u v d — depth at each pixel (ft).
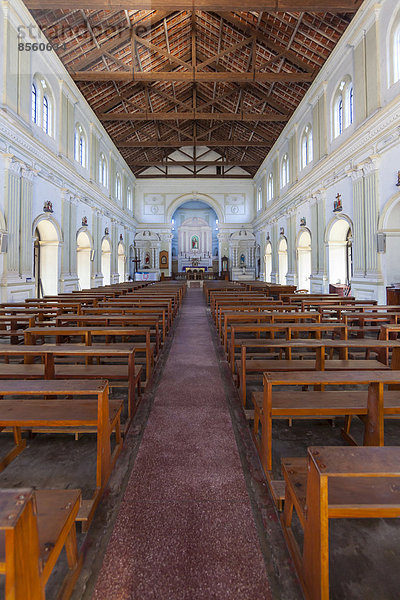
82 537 6.72
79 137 49.73
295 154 55.52
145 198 91.15
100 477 7.76
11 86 31.35
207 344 22.72
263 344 12.17
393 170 30.55
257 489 8.13
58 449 9.89
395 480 5.72
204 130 75.56
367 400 9.14
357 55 35.12
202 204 112.68
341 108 40.16
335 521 7.16
